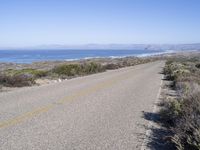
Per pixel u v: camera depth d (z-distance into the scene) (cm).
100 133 812
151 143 732
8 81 2169
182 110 934
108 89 1939
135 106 1297
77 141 727
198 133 633
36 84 2381
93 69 4197
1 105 1241
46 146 679
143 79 2866
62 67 3628
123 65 6594
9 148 658
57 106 1227
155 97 1612
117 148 683
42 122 922
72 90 1848
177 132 718
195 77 2477
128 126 907
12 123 898
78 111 1127
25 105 1242
